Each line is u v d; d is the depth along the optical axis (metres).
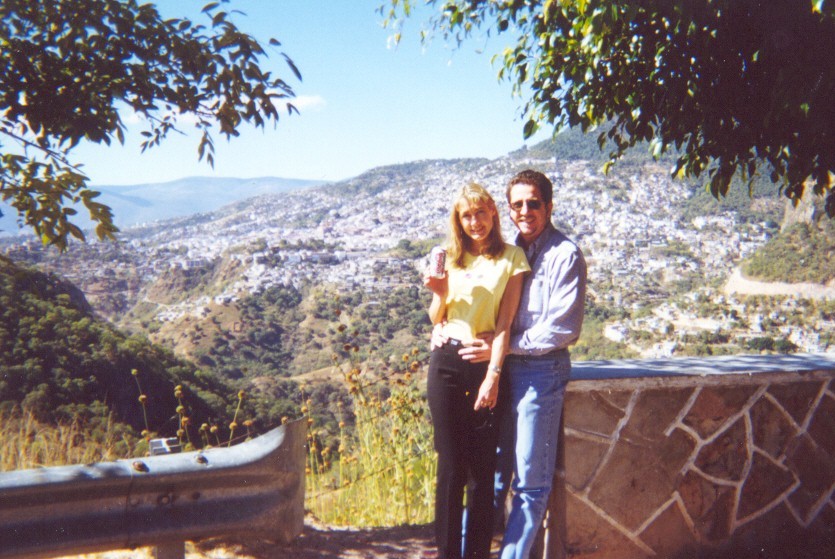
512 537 2.59
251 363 81.06
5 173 4.10
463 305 2.64
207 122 4.15
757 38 3.60
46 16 3.76
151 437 4.30
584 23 3.32
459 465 2.69
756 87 3.78
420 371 4.67
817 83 3.15
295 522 3.02
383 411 4.61
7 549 2.24
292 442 2.98
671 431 3.28
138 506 2.51
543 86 4.32
